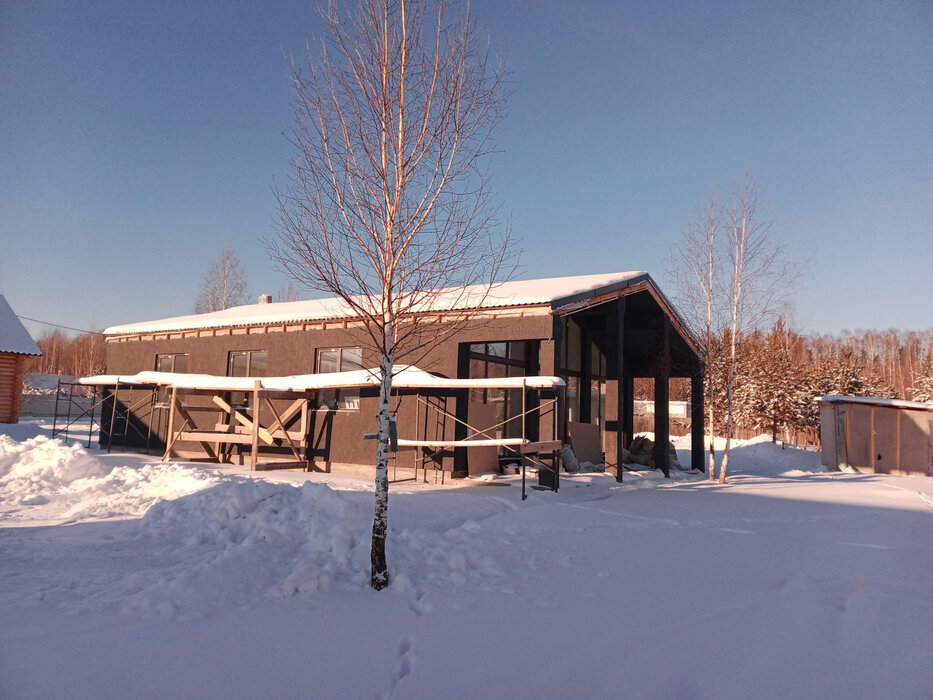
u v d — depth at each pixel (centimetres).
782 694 381
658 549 802
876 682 401
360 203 639
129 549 689
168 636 436
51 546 680
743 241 1995
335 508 780
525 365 1780
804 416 3981
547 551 766
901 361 7994
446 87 648
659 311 1989
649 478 1725
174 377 1633
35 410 3869
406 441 1316
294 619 486
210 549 688
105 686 354
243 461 1702
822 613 545
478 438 1482
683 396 5175
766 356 3984
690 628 497
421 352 1473
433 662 412
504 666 410
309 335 1667
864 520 1108
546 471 1264
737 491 1541
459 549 717
